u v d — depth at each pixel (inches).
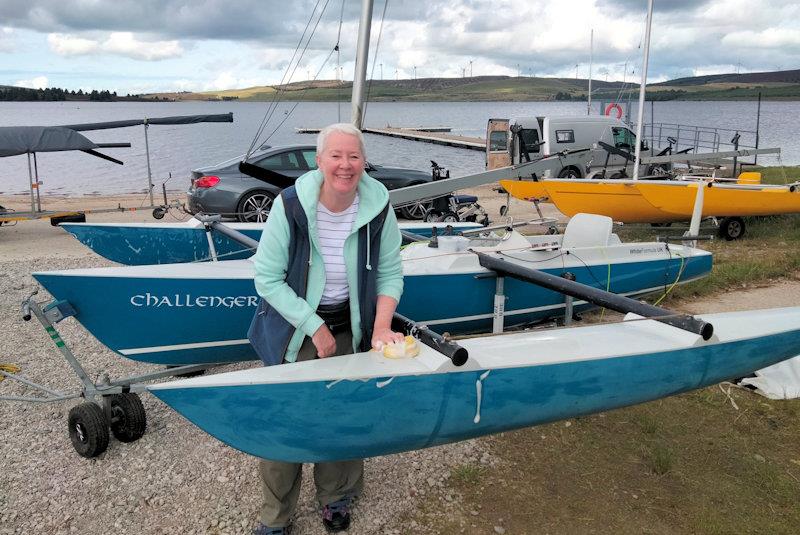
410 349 104.2
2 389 174.2
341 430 101.5
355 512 123.0
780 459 144.7
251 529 117.8
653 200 367.9
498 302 182.7
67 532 116.7
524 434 153.4
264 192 396.5
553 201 401.4
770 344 137.5
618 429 156.8
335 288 103.6
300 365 100.3
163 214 433.7
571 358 114.6
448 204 425.7
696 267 235.5
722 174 646.5
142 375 151.2
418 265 178.7
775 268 302.8
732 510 126.1
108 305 153.3
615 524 121.4
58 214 415.2
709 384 133.2
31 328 222.1
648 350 121.1
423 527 119.3
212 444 147.3
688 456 145.4
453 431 109.3
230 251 243.6
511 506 126.1
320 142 96.5
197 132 2306.8
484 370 106.8
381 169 430.9
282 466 107.4
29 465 137.4
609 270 212.1
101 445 137.7
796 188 384.2
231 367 191.5
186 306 161.0
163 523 119.7
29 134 402.9
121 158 1326.3
